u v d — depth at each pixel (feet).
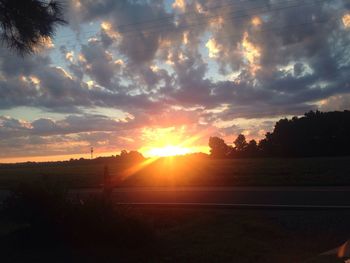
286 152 329.11
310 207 53.98
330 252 29.40
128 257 33.83
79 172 170.09
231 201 67.46
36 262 32.76
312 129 319.68
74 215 37.76
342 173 110.52
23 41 30.78
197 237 40.45
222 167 165.48
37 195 39.27
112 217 37.81
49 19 30.30
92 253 34.83
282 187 88.58
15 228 42.01
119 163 329.31
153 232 38.17
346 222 45.65
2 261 33.12
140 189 97.40
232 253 34.86
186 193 83.30
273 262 31.86
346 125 309.83
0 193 89.66
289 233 42.45
